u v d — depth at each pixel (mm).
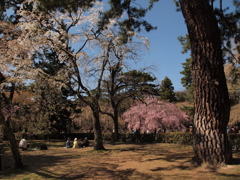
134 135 22984
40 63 13453
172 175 6469
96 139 14664
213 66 7160
